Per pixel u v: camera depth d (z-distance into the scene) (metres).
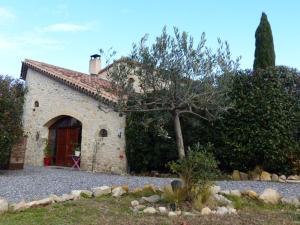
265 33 16.56
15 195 8.55
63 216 6.59
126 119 14.90
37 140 19.56
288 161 12.44
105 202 7.66
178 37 7.85
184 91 7.73
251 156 12.44
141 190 8.43
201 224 6.08
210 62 7.94
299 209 7.47
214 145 13.12
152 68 7.79
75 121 18.47
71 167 17.73
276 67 12.93
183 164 7.50
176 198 7.30
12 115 13.66
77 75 19.94
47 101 19.31
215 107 8.65
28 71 20.88
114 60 8.22
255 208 7.53
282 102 12.38
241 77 12.85
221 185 9.99
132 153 14.56
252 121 12.44
